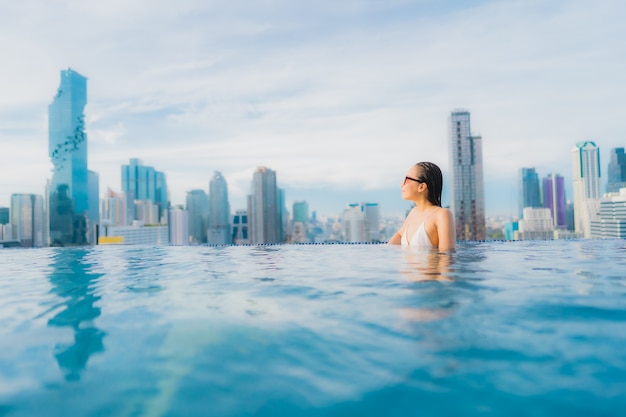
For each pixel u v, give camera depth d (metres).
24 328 1.59
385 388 0.99
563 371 1.05
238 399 0.96
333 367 1.12
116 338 1.43
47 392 1.02
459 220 80.44
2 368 1.18
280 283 2.50
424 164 3.85
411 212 4.17
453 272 2.69
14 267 3.69
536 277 2.46
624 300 1.80
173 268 3.44
